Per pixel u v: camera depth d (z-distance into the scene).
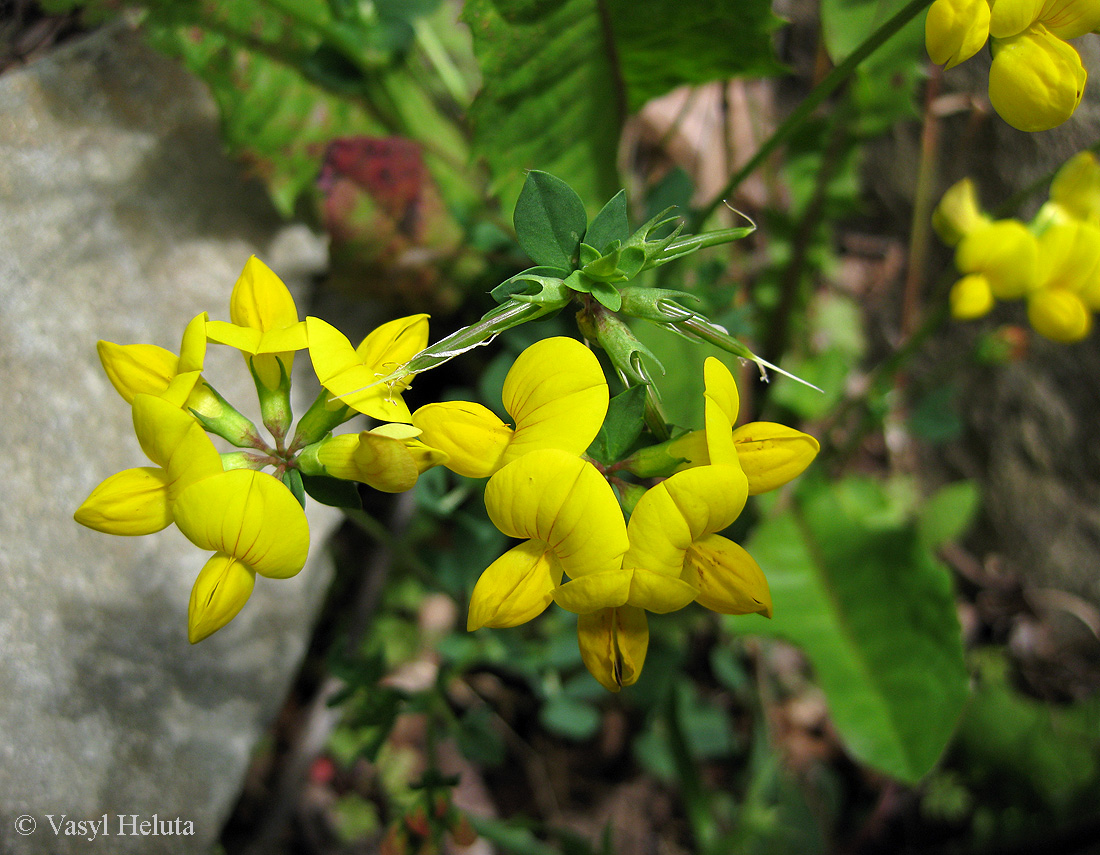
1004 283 0.11
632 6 0.10
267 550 0.07
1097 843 0.13
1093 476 0.15
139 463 0.11
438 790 0.10
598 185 0.12
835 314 0.17
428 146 0.13
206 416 0.07
